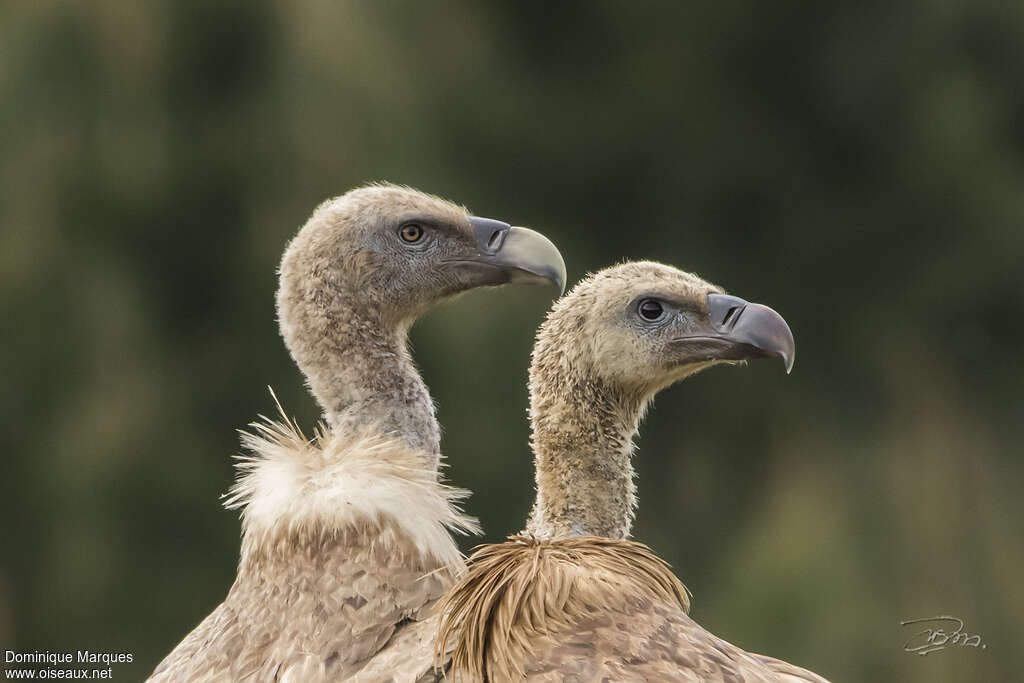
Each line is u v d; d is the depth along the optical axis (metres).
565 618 5.36
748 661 5.54
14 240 18.05
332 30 18.61
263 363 18.06
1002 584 18.12
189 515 17.47
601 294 7.38
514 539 5.80
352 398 6.90
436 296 7.27
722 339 7.35
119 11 18.27
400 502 6.04
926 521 18.97
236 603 6.04
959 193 21.44
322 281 6.97
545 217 20.41
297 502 5.99
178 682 5.82
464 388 16.53
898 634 17.39
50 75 18.20
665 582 5.88
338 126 18.22
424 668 5.41
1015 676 17.09
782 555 18.38
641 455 20.28
